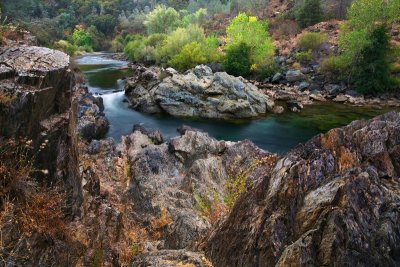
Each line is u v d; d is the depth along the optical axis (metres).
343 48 36.47
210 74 29.81
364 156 6.41
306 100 30.88
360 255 4.45
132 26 107.94
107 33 112.19
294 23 60.91
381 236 4.62
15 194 5.00
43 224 5.20
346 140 6.71
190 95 27.30
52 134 5.77
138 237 9.41
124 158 14.32
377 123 7.04
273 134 22.61
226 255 5.85
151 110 27.27
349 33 35.69
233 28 43.28
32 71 5.54
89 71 44.62
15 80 5.29
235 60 39.69
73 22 105.75
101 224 8.09
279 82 37.09
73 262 6.03
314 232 4.83
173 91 27.42
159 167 13.32
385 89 33.16
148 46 54.69
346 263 4.40
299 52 45.94
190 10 100.19
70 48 67.94
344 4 58.72
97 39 102.38
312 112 27.67
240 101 26.77
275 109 28.03
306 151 6.62
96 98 25.30
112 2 128.88
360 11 37.66
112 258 7.39
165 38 58.53
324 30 53.31
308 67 40.44
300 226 5.25
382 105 29.81
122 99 30.36
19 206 4.98
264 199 6.04
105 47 102.94
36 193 5.25
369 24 36.47
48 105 5.84
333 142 6.69
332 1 64.44
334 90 33.31
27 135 5.25
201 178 12.02
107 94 31.30
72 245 6.10
